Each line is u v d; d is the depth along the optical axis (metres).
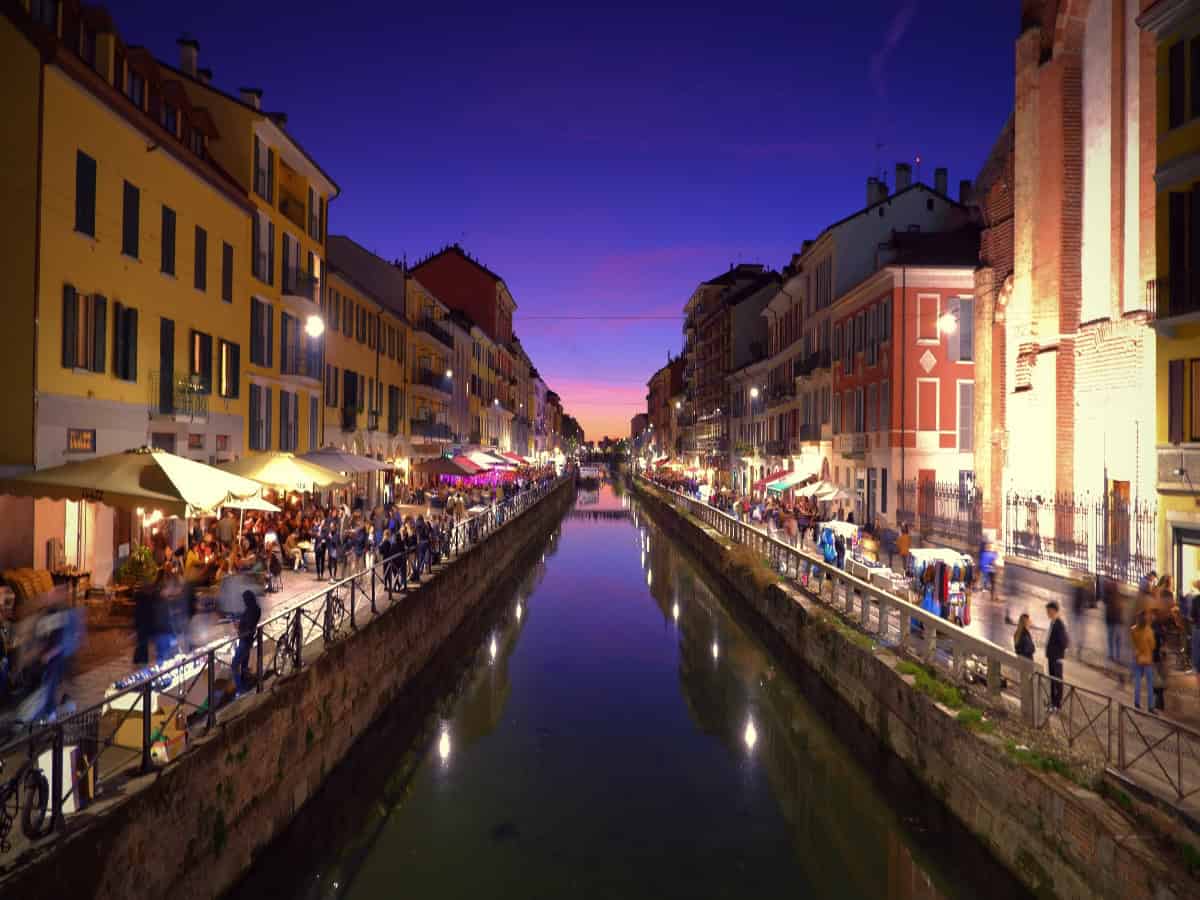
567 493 88.88
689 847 11.73
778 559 25.41
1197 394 13.53
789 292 45.78
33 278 13.09
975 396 24.98
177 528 18.22
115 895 6.69
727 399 65.44
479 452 42.75
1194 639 10.74
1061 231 19.41
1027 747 9.31
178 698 8.22
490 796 13.49
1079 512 17.64
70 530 14.53
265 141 23.83
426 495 39.91
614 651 23.45
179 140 18.53
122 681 9.26
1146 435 16.80
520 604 30.69
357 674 13.60
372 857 11.32
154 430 17.03
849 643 15.17
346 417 31.84
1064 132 19.48
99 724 7.51
